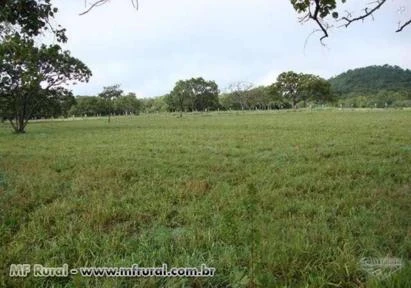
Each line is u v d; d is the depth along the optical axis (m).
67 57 34.59
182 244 5.37
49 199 8.30
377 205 7.04
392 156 13.52
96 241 5.58
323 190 8.55
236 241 5.31
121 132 29.52
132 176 10.75
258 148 16.97
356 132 23.09
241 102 104.88
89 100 100.88
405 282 4.02
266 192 8.18
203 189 8.73
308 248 4.92
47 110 37.94
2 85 30.14
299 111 75.12
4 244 5.62
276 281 4.28
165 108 118.44
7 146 19.92
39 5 8.95
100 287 4.16
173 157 14.46
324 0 6.70
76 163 13.23
